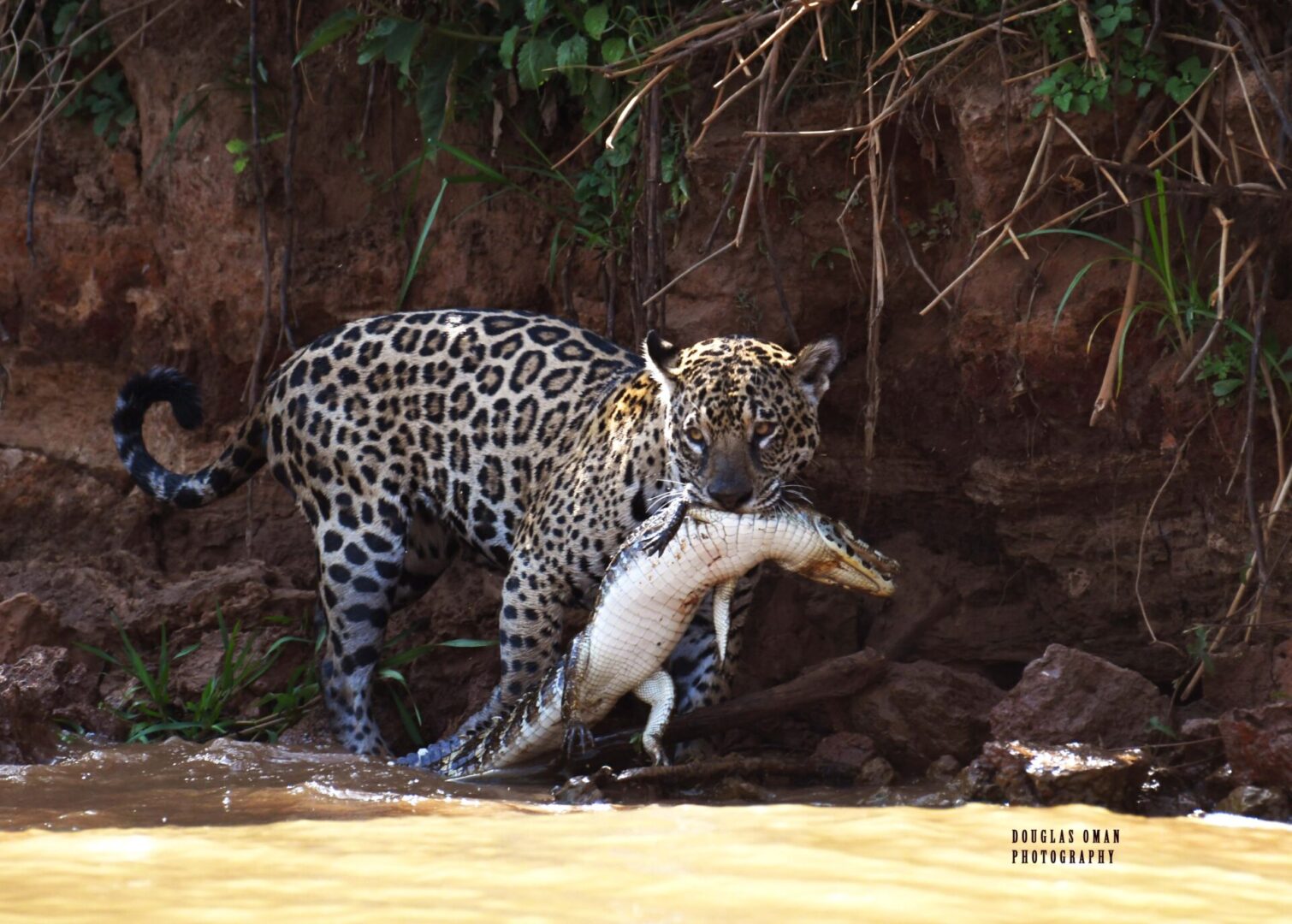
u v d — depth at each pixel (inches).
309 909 246.7
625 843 303.7
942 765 425.7
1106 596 494.6
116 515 600.4
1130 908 253.6
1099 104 457.7
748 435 413.4
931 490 525.3
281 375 514.6
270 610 538.9
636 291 536.4
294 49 581.0
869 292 522.6
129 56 601.0
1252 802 358.9
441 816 347.9
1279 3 458.3
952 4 488.4
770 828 322.3
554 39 549.3
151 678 511.2
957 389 511.2
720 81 484.1
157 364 610.2
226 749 437.7
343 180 589.6
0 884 268.4
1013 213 445.4
